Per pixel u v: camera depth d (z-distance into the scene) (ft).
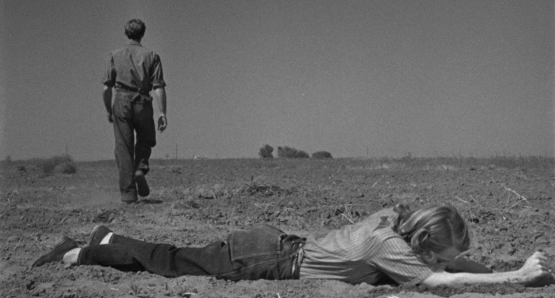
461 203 28.30
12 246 20.89
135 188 30.60
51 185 42.01
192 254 16.57
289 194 31.40
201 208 28.09
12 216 26.50
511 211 26.30
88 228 24.27
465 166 52.21
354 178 42.78
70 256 17.61
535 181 37.42
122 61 30.17
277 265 15.79
